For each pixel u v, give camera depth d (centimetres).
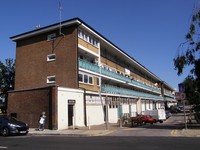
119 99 4628
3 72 4616
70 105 2928
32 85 3447
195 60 2244
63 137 1891
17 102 2894
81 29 3372
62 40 3303
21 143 1505
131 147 1240
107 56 4525
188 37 2159
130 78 5512
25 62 3566
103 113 3791
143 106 6438
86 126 3028
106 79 4328
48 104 2642
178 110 8250
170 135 1825
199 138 1606
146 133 2039
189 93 2880
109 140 1582
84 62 3359
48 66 3359
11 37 3656
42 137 1903
